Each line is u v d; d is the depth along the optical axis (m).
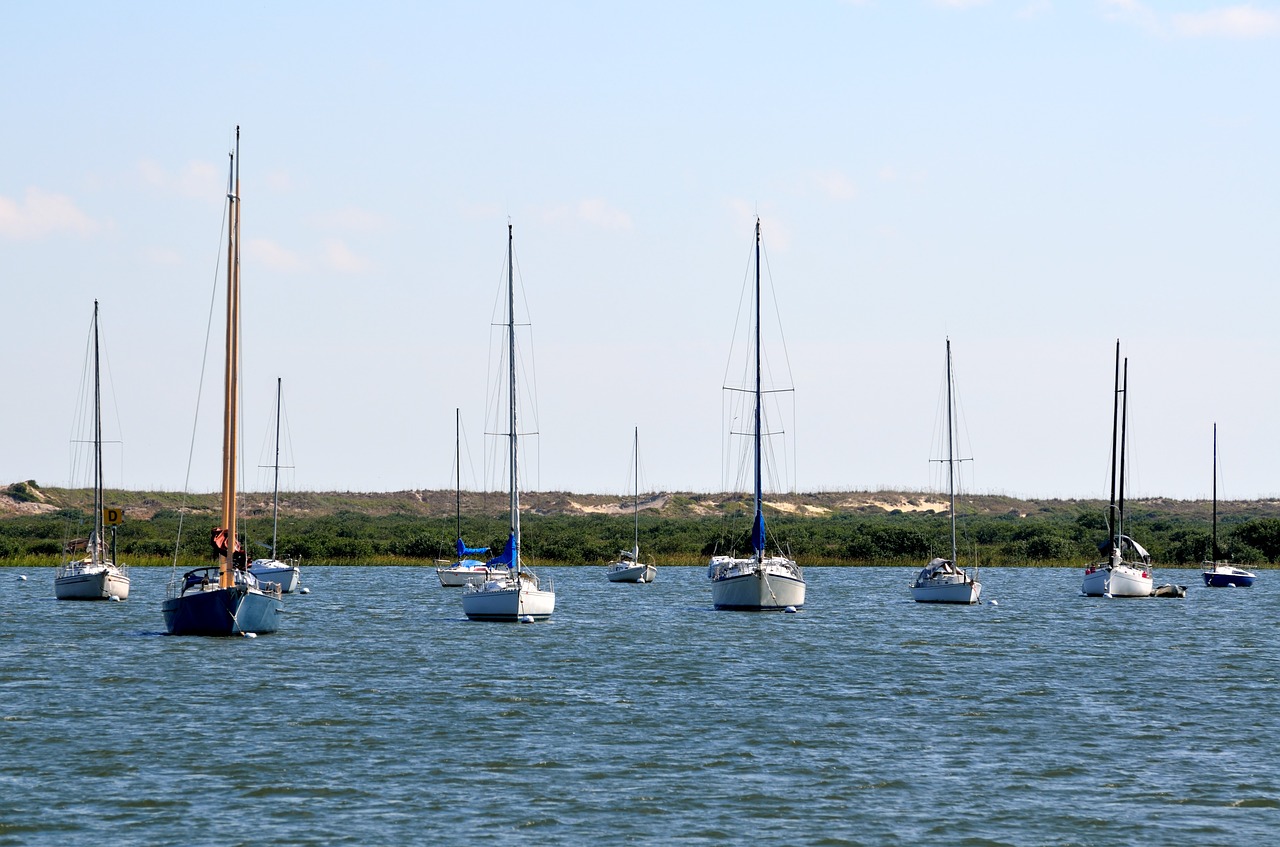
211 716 71.81
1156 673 92.31
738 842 49.78
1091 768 61.38
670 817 52.78
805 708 76.38
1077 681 88.00
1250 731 70.31
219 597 105.62
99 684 82.12
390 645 104.50
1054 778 59.50
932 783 58.38
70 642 103.50
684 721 71.94
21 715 71.56
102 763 60.44
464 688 82.12
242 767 59.97
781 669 92.50
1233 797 56.38
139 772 58.91
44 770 59.12
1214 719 73.81
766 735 68.19
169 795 55.16
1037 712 75.75
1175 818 53.25
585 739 66.81
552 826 51.44
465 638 110.44
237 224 102.19
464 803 54.47
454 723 70.62
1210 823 52.62
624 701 78.06
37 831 50.31
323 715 72.38
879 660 98.25
